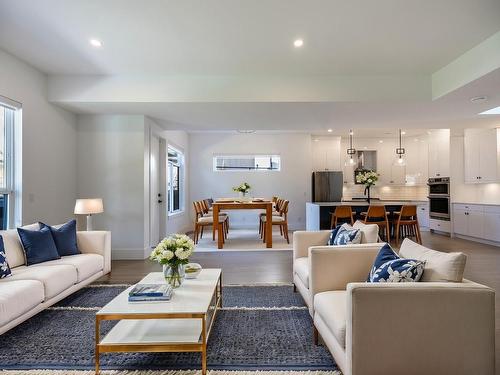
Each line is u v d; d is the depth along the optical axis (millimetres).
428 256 1939
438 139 7707
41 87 4102
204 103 4293
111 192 5016
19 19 2873
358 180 7566
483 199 7000
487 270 4195
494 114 5184
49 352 2188
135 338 2014
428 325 1586
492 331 1604
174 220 7305
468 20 2895
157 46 3406
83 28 3041
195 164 8859
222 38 3234
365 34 3145
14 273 2730
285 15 2818
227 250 5629
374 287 1581
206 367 1993
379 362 1575
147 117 5137
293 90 4230
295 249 3281
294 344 2283
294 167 8812
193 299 2174
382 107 4531
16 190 3730
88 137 4996
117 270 4340
